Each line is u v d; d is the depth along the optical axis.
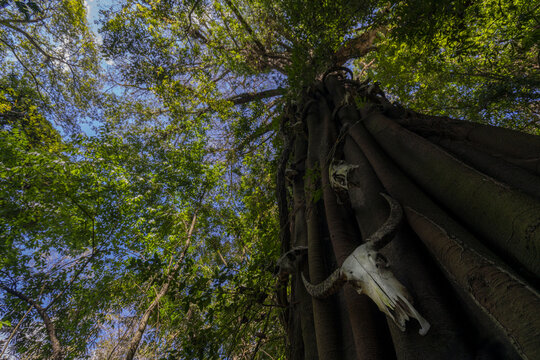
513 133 2.30
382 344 1.47
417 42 5.65
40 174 6.39
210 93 10.07
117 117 10.13
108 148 8.16
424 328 1.21
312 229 2.74
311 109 4.97
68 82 10.62
